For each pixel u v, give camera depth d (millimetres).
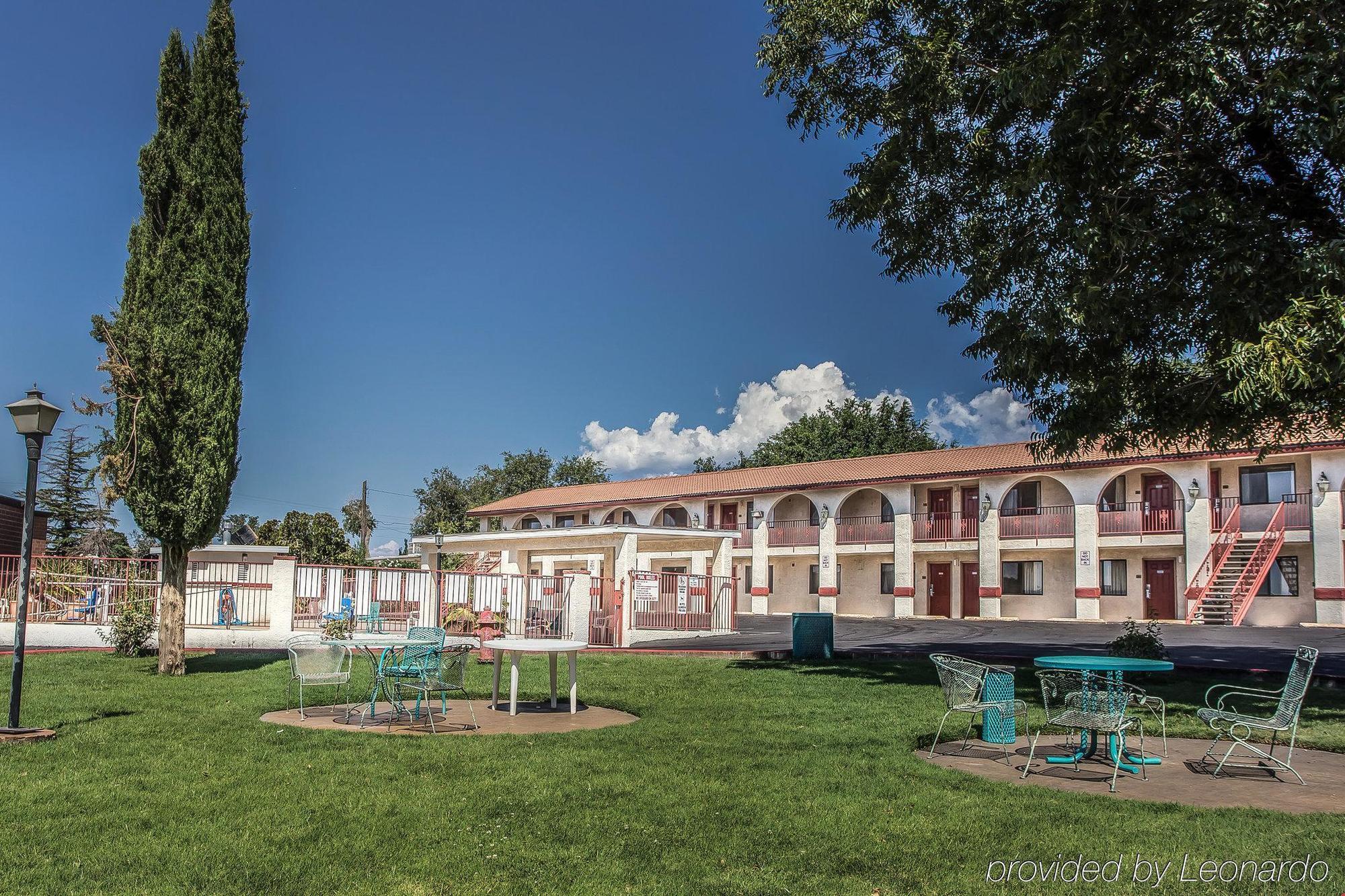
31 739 9344
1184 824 6566
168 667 15133
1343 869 5625
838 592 42125
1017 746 9656
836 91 14227
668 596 25359
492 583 23297
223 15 15617
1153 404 12445
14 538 30734
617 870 5562
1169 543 32062
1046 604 35938
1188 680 14672
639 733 10023
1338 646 20922
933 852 5922
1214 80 10203
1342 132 9523
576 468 75500
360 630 20594
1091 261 11445
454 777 7852
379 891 5223
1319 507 29125
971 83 12523
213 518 15172
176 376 14727
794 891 5262
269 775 7832
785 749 9188
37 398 9852
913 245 14383
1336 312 9211
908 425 63219
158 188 14984
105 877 5355
